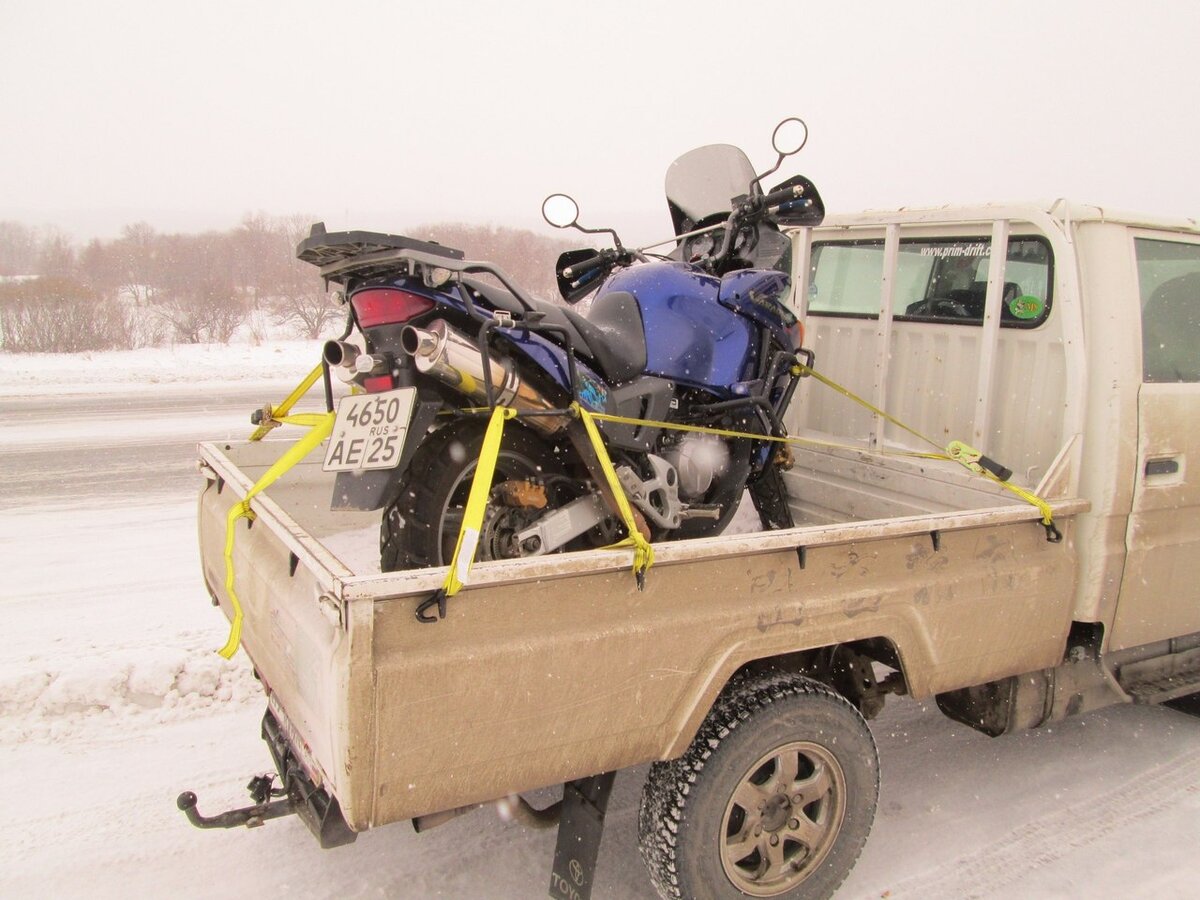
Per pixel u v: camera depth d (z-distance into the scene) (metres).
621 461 3.00
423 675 2.01
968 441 3.81
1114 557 3.24
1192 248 3.55
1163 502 3.35
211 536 3.28
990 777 3.67
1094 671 3.39
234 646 2.45
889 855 3.15
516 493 2.79
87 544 6.44
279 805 2.61
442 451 2.73
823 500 4.27
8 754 3.65
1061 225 3.27
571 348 2.72
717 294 3.39
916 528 2.72
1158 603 3.44
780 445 3.64
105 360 17.61
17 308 19.55
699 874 2.53
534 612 2.18
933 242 3.94
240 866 3.02
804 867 2.75
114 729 3.88
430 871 3.03
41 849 3.07
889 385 4.13
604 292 3.40
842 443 4.29
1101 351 3.20
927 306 4.00
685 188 4.14
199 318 21.31
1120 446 3.19
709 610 2.43
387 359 2.60
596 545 3.03
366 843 3.17
